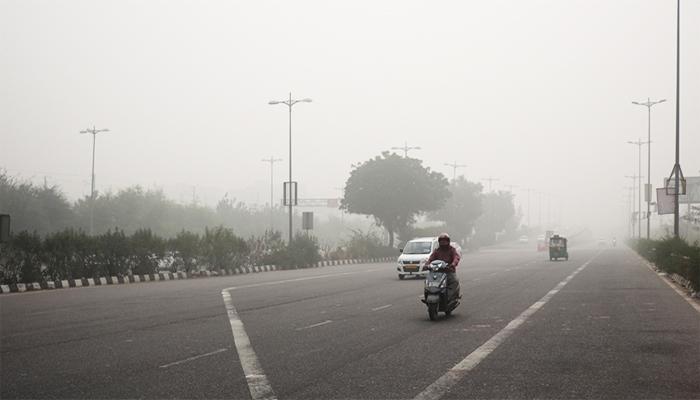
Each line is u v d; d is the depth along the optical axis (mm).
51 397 8414
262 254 48000
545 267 43125
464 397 8328
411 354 11391
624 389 8703
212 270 40594
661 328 14406
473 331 14164
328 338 13250
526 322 15562
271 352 11633
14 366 10406
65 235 31547
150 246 35938
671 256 31125
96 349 11961
